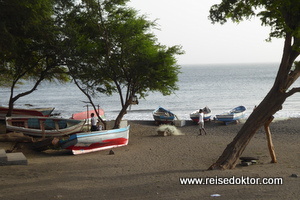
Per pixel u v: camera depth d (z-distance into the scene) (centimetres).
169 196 1149
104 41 2734
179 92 8956
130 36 2722
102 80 2805
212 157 2038
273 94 1698
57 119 2819
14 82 2986
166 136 2931
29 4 2278
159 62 2677
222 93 8394
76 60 2645
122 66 2738
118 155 2117
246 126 1727
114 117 4653
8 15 2269
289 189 1218
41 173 1562
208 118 3750
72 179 1448
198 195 1157
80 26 2722
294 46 1571
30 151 2273
